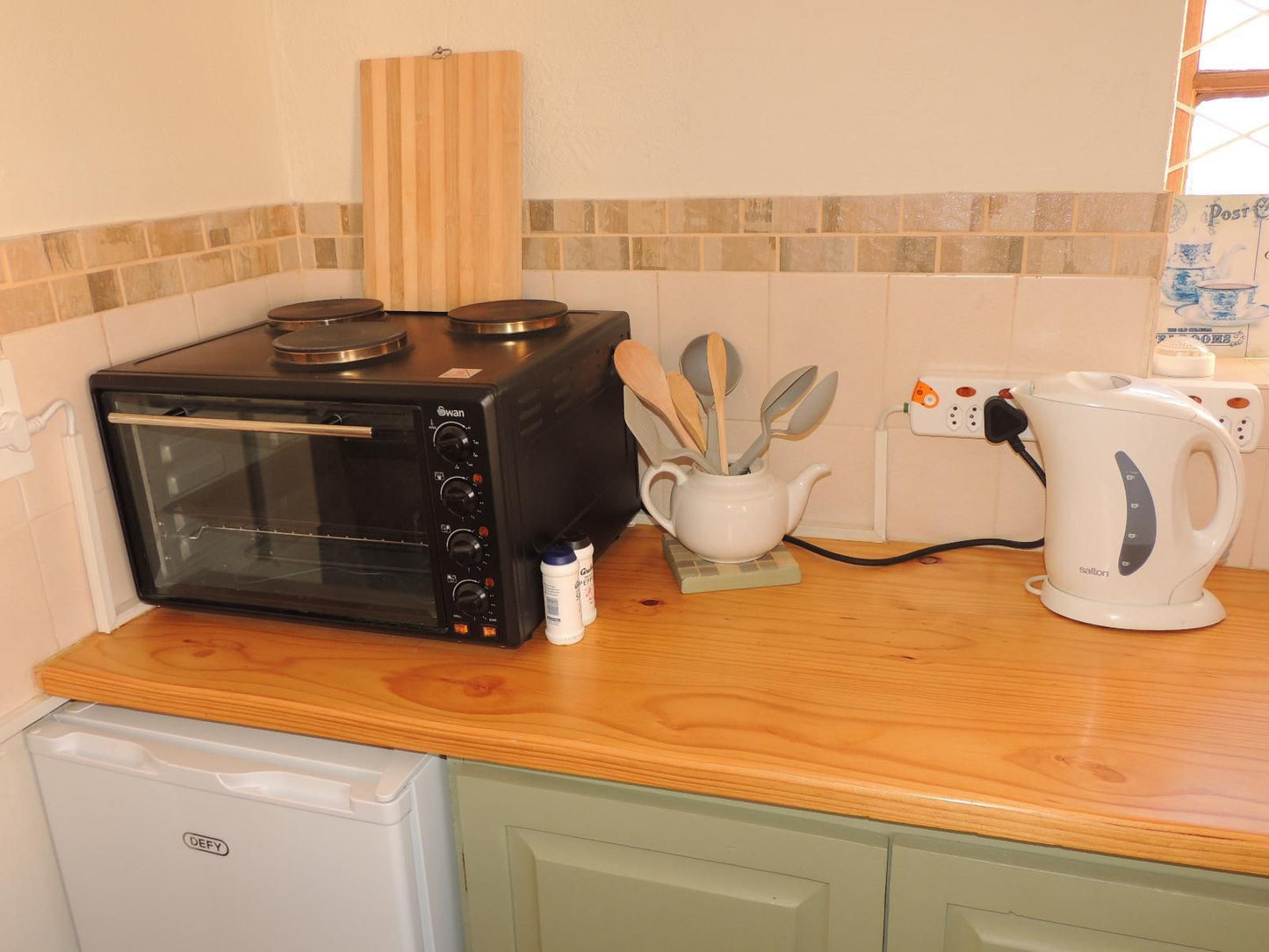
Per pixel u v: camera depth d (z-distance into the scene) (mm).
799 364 1445
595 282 1502
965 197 1314
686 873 1066
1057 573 1238
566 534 1303
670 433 1537
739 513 1313
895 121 1319
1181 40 1202
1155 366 1351
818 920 1038
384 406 1119
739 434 1506
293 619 1275
